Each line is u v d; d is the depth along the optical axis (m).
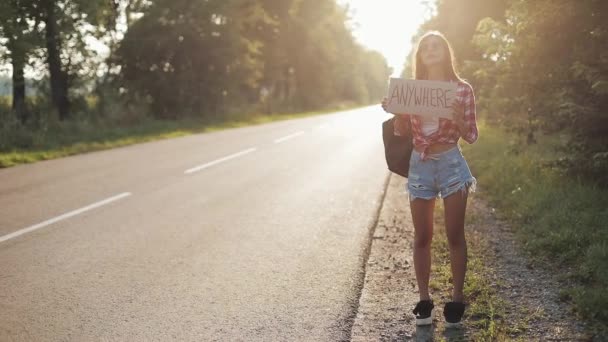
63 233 6.07
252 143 15.91
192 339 3.55
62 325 3.75
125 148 14.59
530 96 8.05
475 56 18.17
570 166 7.09
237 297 4.26
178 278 4.68
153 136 17.91
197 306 4.08
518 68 8.11
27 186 8.89
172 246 5.62
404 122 3.79
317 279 4.65
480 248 5.24
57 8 19.31
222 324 3.77
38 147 14.16
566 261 4.70
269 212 7.14
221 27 29.25
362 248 5.54
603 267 4.33
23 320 3.82
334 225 6.47
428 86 3.55
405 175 3.93
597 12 6.88
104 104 23.23
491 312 3.77
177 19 28.33
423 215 3.76
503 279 4.43
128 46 26.77
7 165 11.30
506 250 5.18
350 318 3.87
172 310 4.01
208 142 16.25
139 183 9.19
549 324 3.62
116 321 3.82
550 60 7.56
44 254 5.32
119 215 6.93
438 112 3.55
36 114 19.50
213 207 7.41
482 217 6.49
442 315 3.88
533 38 7.59
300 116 37.53
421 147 3.67
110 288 4.44
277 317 3.88
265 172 10.42
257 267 4.97
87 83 22.17
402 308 4.02
